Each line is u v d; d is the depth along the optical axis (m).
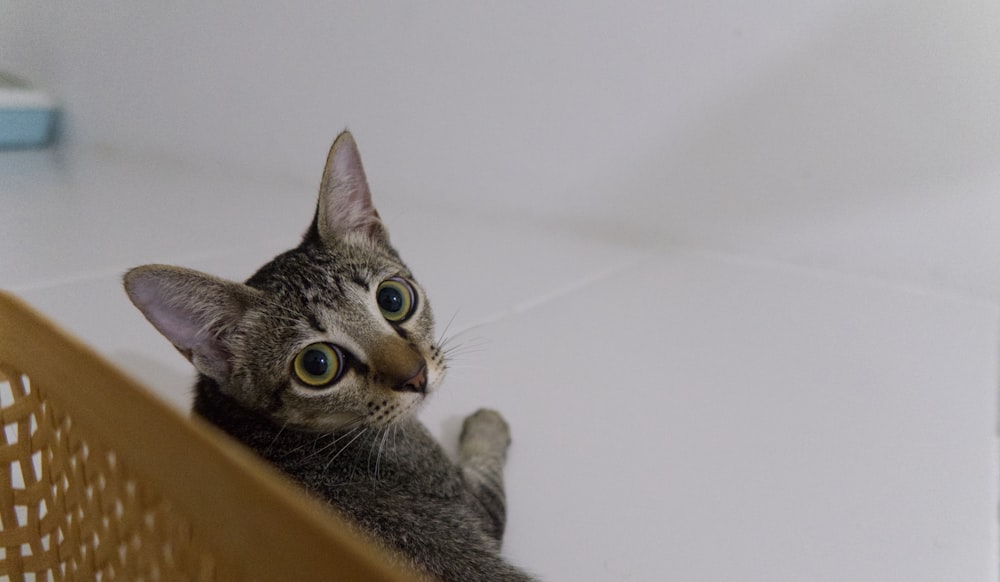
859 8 0.70
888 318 0.69
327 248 0.47
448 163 0.92
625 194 0.86
